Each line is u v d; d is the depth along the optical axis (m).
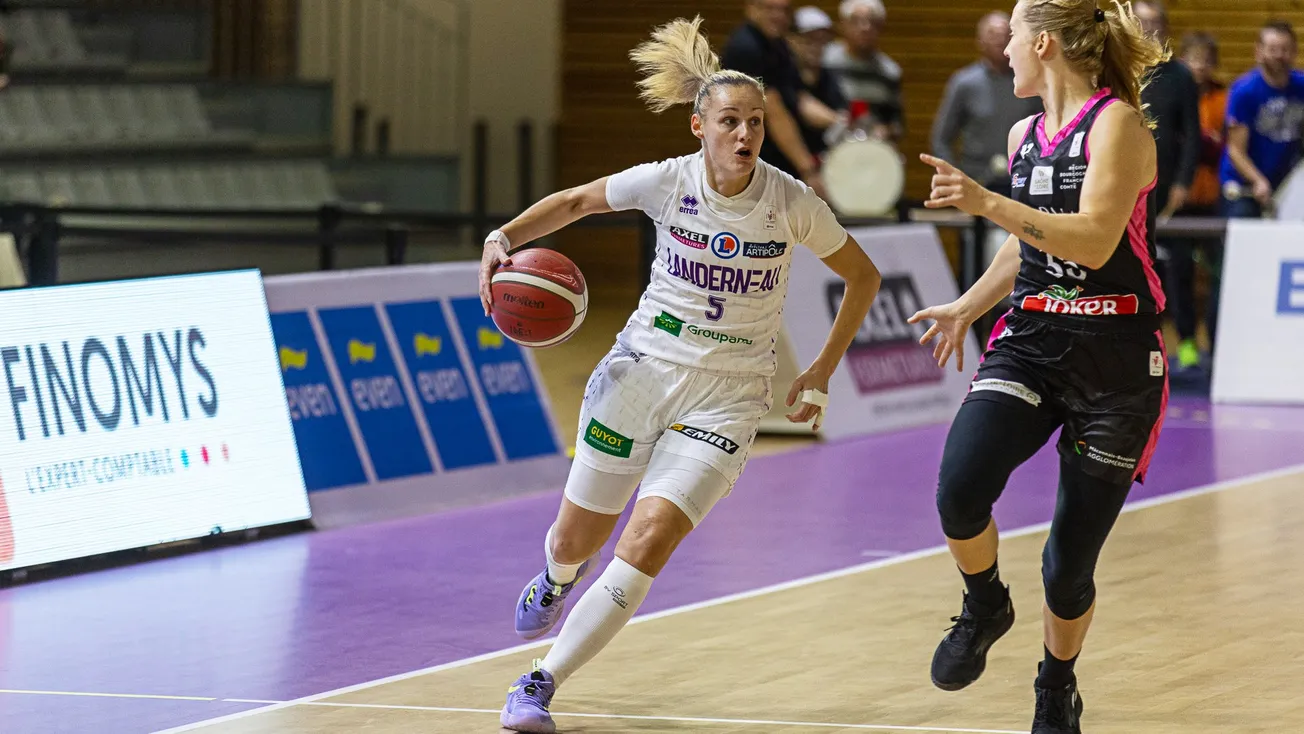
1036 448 9.15
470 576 13.94
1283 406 23.70
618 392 9.85
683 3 38.09
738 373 9.78
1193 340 26.56
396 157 35.19
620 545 9.65
